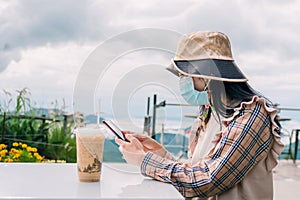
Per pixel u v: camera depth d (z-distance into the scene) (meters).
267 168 1.34
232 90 1.36
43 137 3.83
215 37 1.38
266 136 1.30
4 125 3.76
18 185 1.09
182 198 0.99
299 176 3.91
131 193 1.03
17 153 2.94
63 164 1.44
